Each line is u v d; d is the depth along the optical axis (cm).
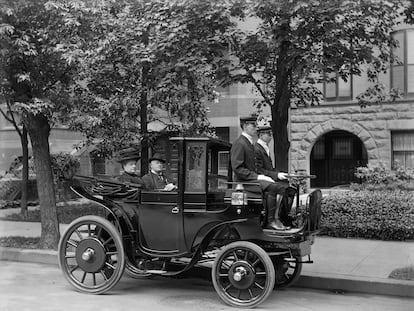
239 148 686
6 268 893
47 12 927
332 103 1844
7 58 925
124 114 1269
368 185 1445
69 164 1862
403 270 780
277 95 944
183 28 840
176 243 688
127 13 959
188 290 743
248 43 911
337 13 816
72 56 891
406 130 1756
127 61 998
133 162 792
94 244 710
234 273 647
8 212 1658
